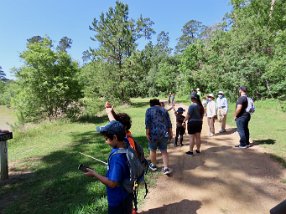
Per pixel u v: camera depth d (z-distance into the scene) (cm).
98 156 977
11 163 957
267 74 2316
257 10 3347
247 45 2831
